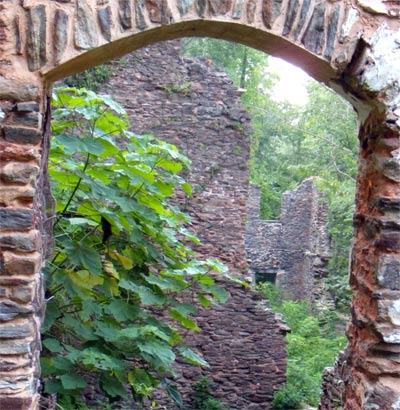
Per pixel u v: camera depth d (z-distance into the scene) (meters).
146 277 4.70
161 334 4.29
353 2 2.87
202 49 17.38
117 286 4.64
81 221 4.46
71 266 4.51
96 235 5.21
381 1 2.87
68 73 2.83
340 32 2.85
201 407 8.50
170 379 8.54
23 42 2.59
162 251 5.80
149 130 8.87
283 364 8.84
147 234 4.96
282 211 17.12
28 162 2.61
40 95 2.62
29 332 2.58
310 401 8.82
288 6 2.81
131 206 4.34
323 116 13.30
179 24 2.76
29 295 2.58
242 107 9.04
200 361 4.96
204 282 5.02
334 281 13.67
